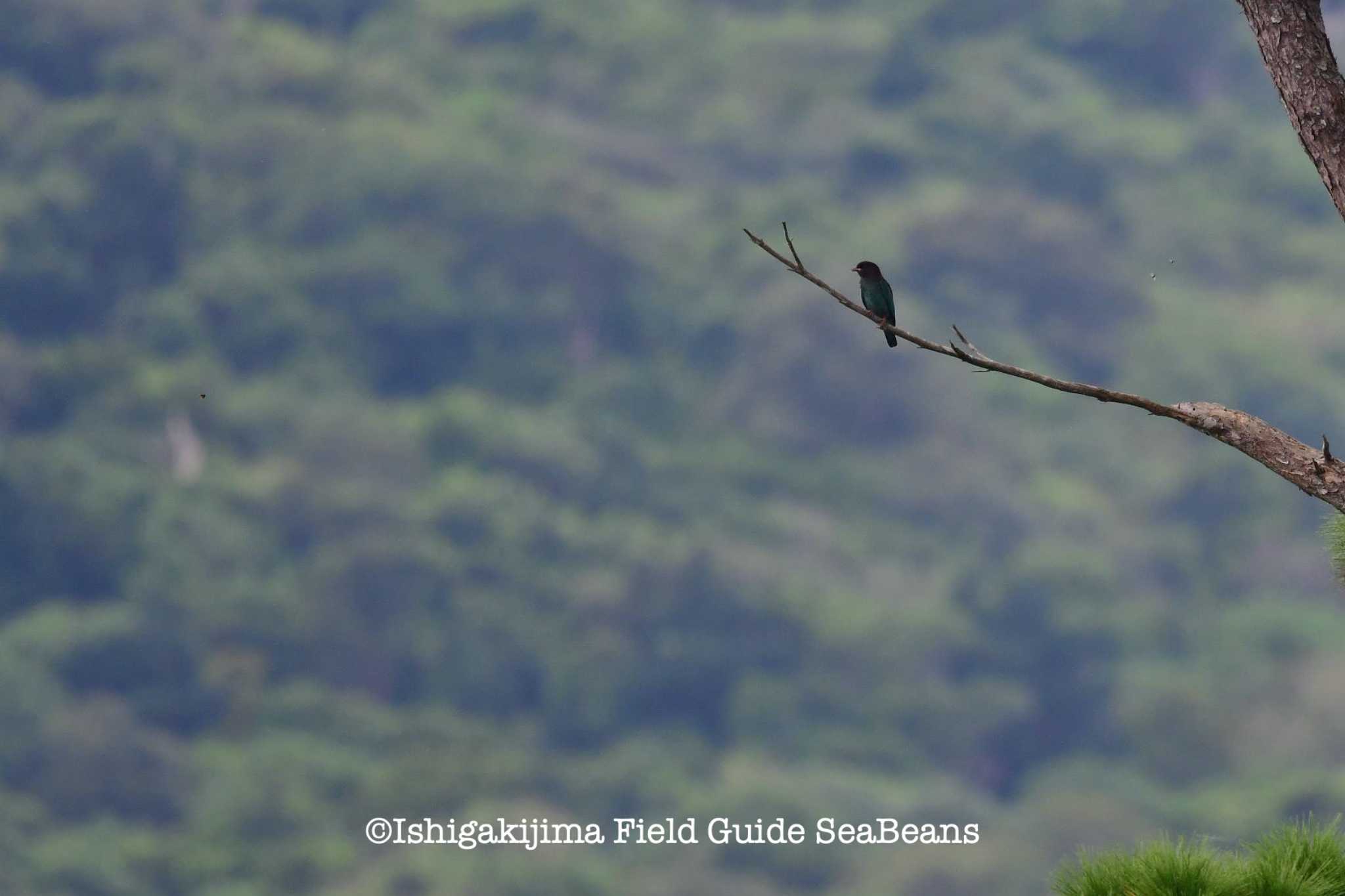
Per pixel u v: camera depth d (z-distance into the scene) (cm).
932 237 12950
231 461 10869
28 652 9144
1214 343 12412
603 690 9775
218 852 7838
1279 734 9038
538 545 10500
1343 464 717
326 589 10019
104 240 12475
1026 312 12850
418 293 12531
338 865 7656
